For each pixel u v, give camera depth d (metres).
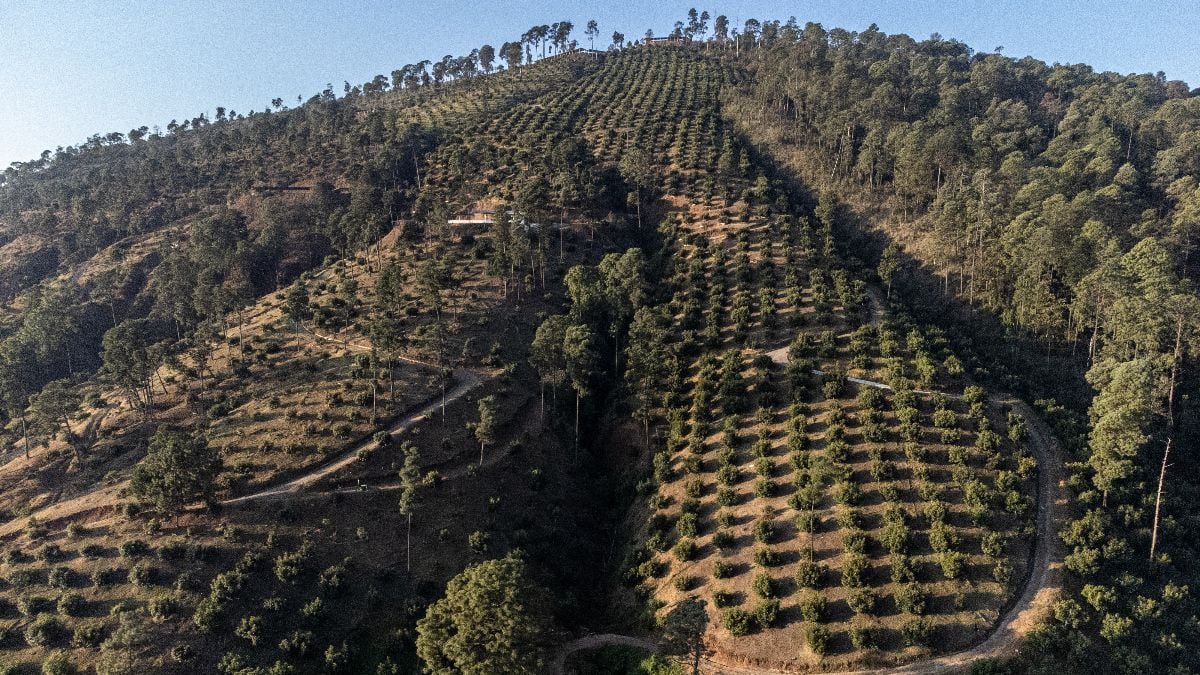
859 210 144.00
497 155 182.62
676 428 92.31
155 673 61.31
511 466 91.31
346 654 65.50
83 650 63.31
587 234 150.50
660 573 75.56
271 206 172.75
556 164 168.25
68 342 135.75
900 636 61.41
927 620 61.88
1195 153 137.62
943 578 65.44
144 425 96.62
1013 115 172.38
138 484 74.12
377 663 66.81
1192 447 87.25
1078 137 161.50
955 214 117.06
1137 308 88.56
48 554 72.44
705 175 165.38
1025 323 104.62
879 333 100.19
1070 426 83.81
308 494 80.25
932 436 80.75
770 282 118.81
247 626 65.19
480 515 83.56
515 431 97.94
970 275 118.81
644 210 161.62
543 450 96.62
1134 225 110.50
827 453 78.81
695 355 106.81
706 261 131.62
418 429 92.00
